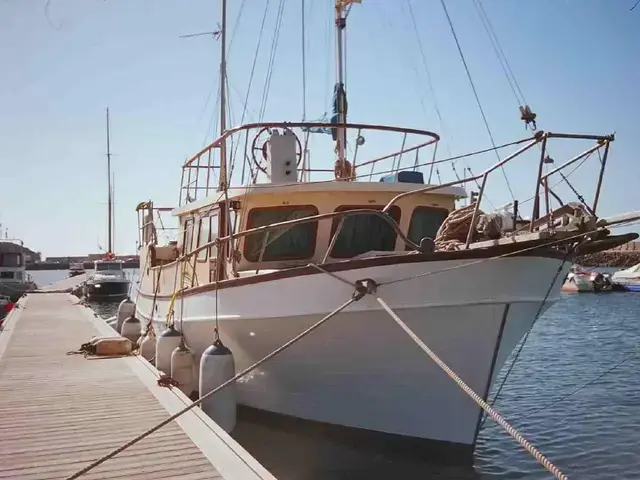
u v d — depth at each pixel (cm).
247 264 1021
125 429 747
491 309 777
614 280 5091
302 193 1007
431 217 1067
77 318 2100
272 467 898
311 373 913
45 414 820
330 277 831
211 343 1066
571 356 2039
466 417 855
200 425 754
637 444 1069
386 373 866
